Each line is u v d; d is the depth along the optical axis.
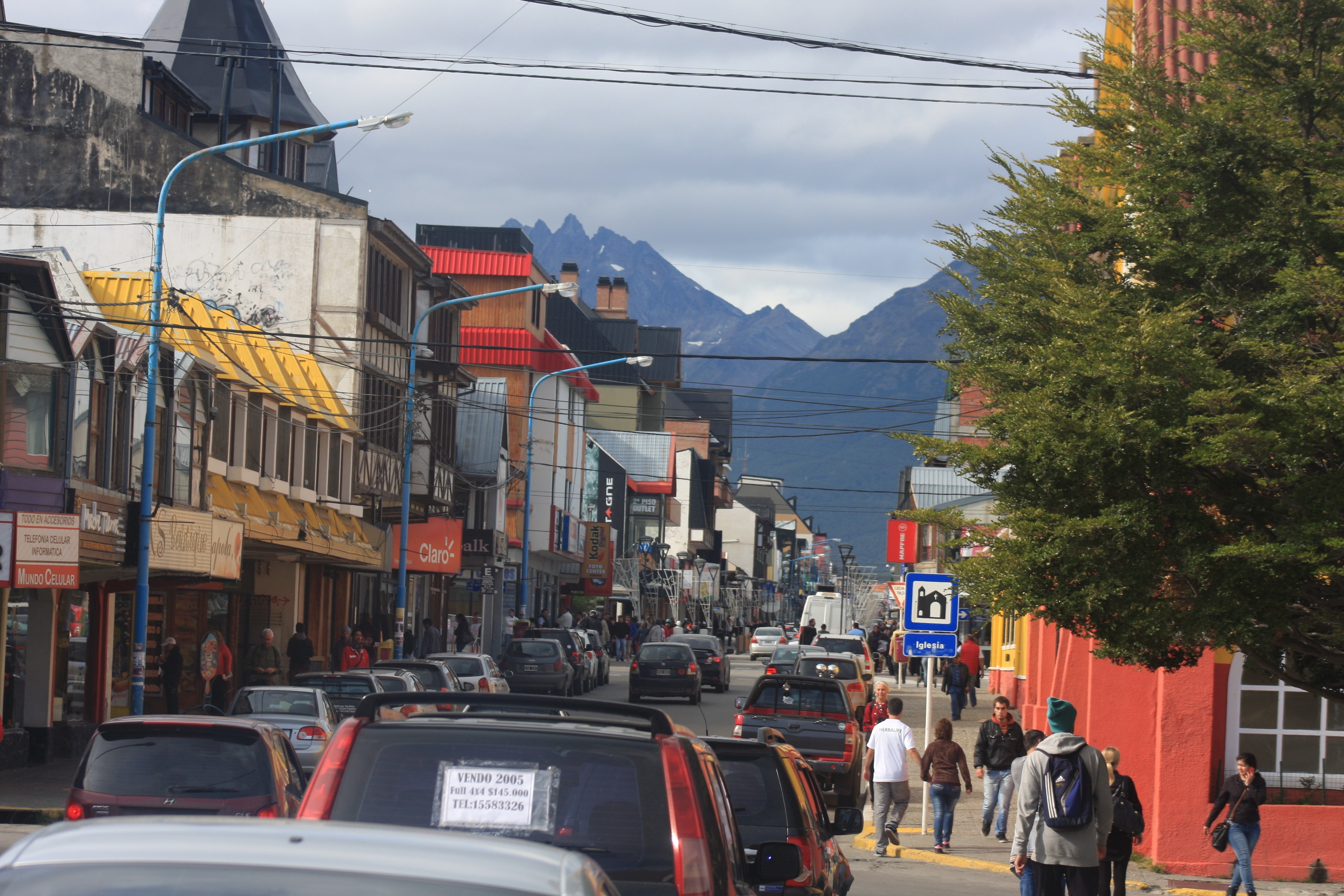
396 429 80.12
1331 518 20.78
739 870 10.80
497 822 9.69
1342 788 33.75
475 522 102.12
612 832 9.64
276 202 74.88
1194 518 21.95
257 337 64.12
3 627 39.47
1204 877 31.70
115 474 43.97
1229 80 24.77
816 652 76.81
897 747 34.09
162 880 5.48
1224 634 21.73
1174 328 21.55
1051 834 19.91
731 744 18.53
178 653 49.84
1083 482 22.42
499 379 108.62
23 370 38.62
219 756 20.66
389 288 80.44
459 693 10.70
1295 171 23.53
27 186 73.94
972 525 24.83
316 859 5.74
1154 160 24.05
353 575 79.62
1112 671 33.94
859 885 28.61
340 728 10.11
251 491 58.09
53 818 32.44
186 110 81.81
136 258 74.00
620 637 126.25
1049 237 25.52
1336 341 22.27
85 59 74.19
